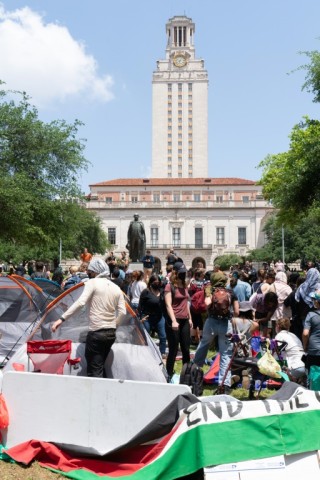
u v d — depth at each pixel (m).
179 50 130.00
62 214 29.92
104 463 5.35
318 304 7.50
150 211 100.50
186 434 5.00
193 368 7.43
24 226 26.88
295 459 5.06
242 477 4.86
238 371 8.66
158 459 5.05
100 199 104.62
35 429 5.79
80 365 7.19
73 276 13.56
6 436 5.89
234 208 99.88
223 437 4.95
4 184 25.89
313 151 23.81
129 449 5.30
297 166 25.09
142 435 5.20
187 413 5.05
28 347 6.92
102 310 6.77
